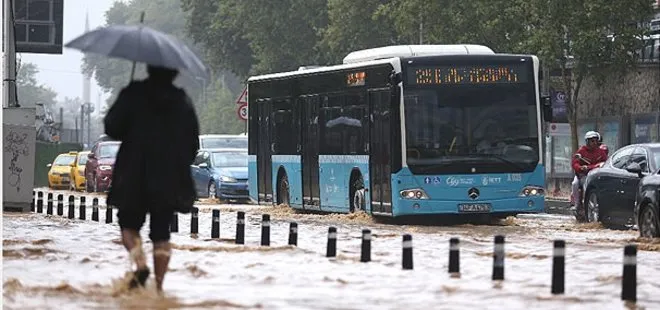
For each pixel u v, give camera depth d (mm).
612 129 95438
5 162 63719
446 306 22891
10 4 77812
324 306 22297
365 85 56750
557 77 99562
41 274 28375
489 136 54094
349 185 58906
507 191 54094
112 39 22891
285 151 66500
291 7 146250
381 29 125875
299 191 64750
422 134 53625
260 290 25000
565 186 101500
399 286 26453
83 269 29750
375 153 55844
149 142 23328
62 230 47250
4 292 23875
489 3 93438
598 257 35594
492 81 54312
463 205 53688
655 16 95812
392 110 53906
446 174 53625
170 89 23641
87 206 75812
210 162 84812
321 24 145000
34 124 65188
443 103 53844
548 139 103812
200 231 49188
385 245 40188
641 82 93500
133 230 23750
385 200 54875
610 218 51500
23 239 40656
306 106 63594
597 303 24016
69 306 21672
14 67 78250
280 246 37844
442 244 40969
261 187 70375
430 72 53844
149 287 23969
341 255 34938
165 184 23281
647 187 43562
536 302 23906
